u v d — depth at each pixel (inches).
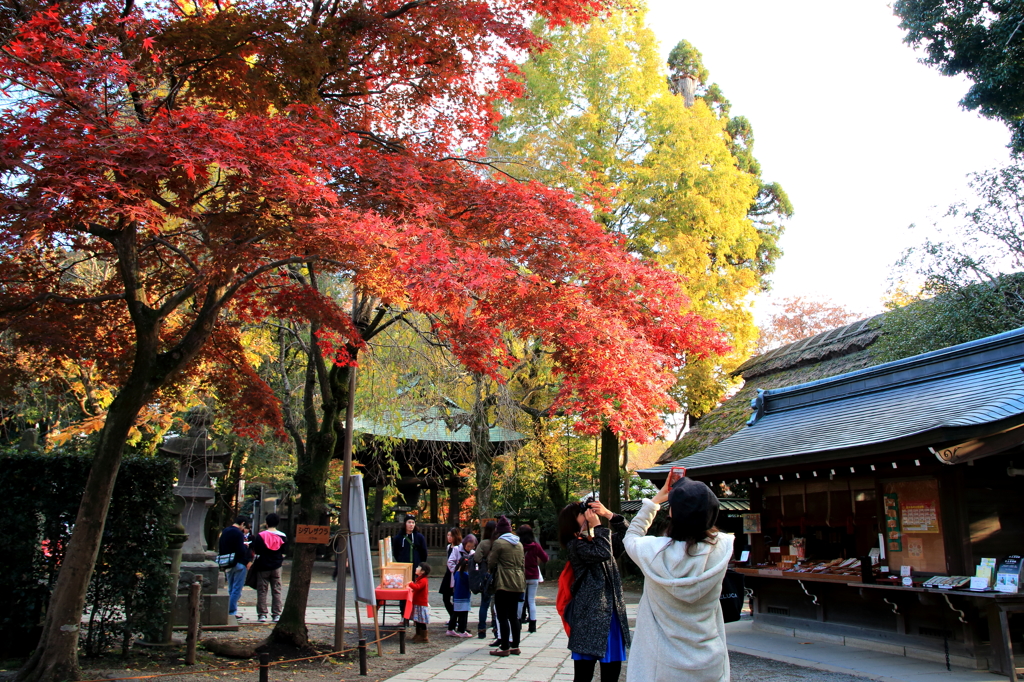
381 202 266.5
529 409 765.3
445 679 283.3
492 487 827.4
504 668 307.1
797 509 426.0
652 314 293.3
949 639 308.0
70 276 399.2
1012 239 582.2
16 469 305.7
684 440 742.5
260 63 286.5
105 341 340.5
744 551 441.7
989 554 300.8
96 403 498.0
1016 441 278.2
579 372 255.9
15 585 298.0
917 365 389.1
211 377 367.2
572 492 1078.4
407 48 308.8
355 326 343.6
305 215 239.8
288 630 335.9
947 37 677.3
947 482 309.1
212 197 260.7
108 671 280.8
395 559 451.8
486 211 276.8
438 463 906.7
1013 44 637.9
